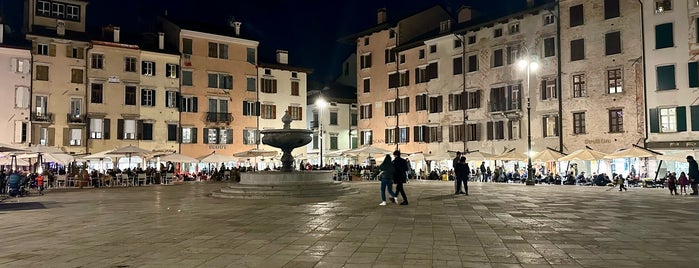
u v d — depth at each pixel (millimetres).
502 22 51156
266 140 26938
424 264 8250
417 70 60125
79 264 8539
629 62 42344
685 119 39562
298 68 66312
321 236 11258
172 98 57156
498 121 51438
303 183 24188
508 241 10453
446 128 56344
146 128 55406
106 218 15539
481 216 14953
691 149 38781
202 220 14555
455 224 13156
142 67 55469
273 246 10031
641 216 14859
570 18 46062
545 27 47812
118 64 53969
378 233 11641
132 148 41906
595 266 8078
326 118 68625
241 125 61812
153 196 25797
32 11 51094
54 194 29188
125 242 10742
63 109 50938
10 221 15055
